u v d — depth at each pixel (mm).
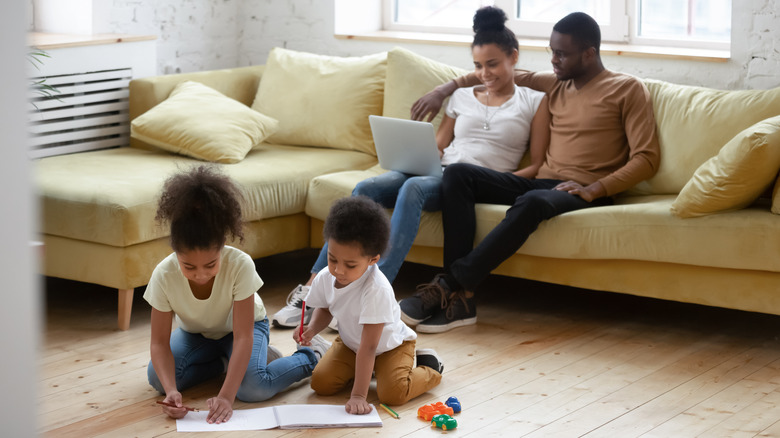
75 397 2287
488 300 3211
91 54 3781
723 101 2980
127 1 4148
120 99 3941
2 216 628
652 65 3586
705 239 2588
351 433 2062
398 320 2248
